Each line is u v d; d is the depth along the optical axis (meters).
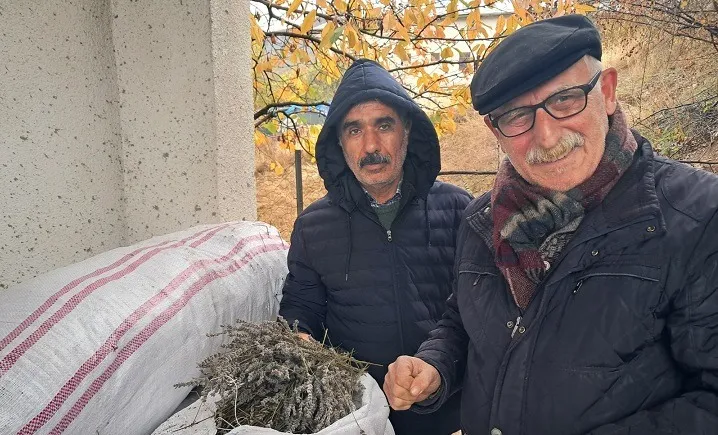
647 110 2.97
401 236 1.33
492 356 0.94
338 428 0.83
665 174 0.83
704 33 2.95
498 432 0.90
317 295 1.39
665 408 0.74
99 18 1.45
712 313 0.72
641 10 2.97
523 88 0.82
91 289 0.91
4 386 0.73
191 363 1.01
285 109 2.94
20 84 1.24
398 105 1.27
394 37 2.43
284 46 2.75
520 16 2.03
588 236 0.82
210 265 1.14
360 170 1.29
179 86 1.50
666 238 0.76
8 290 0.91
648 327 0.77
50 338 0.80
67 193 1.38
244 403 0.90
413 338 1.30
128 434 0.88
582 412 0.81
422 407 1.07
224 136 1.55
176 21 1.47
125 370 0.86
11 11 1.21
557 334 0.84
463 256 1.07
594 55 0.83
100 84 1.46
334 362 0.98
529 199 0.92
